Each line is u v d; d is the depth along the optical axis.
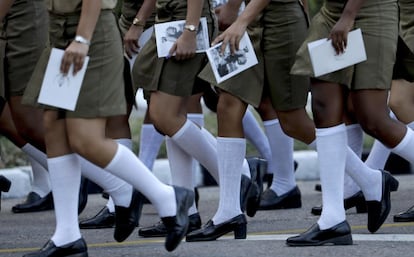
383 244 11.84
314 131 13.89
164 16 13.15
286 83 13.29
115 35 10.70
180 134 13.02
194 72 13.01
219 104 12.56
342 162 11.73
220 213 12.50
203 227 12.57
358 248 11.56
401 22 13.79
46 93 10.18
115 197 11.74
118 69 10.69
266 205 16.19
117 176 10.73
